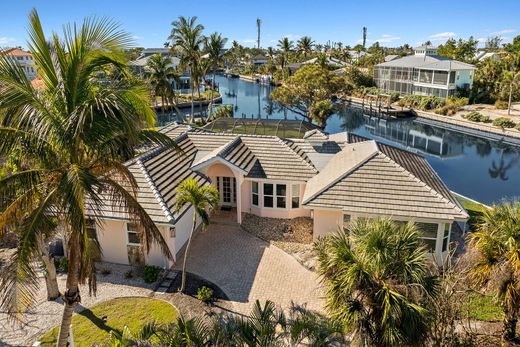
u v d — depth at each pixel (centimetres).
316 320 1204
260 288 1886
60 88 1062
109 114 1034
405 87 8919
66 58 1052
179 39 6119
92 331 1575
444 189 2342
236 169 2488
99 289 1858
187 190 1697
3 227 1049
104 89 1088
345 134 3247
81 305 1733
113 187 1188
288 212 2661
